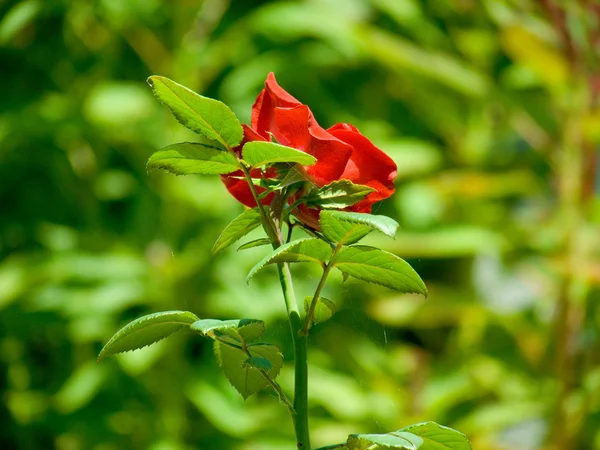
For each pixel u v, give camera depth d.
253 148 0.92
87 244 2.24
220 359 0.96
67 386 2.19
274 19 2.14
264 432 2.06
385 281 0.93
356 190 0.94
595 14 1.86
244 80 2.23
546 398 2.02
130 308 2.25
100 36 2.29
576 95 1.95
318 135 0.94
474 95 2.10
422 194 2.29
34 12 2.17
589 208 1.98
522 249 2.12
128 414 2.14
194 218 2.20
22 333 2.33
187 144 0.92
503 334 2.31
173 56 2.18
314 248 0.92
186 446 2.13
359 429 2.05
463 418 2.16
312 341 2.16
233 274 2.12
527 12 2.00
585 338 2.14
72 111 2.17
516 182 2.14
